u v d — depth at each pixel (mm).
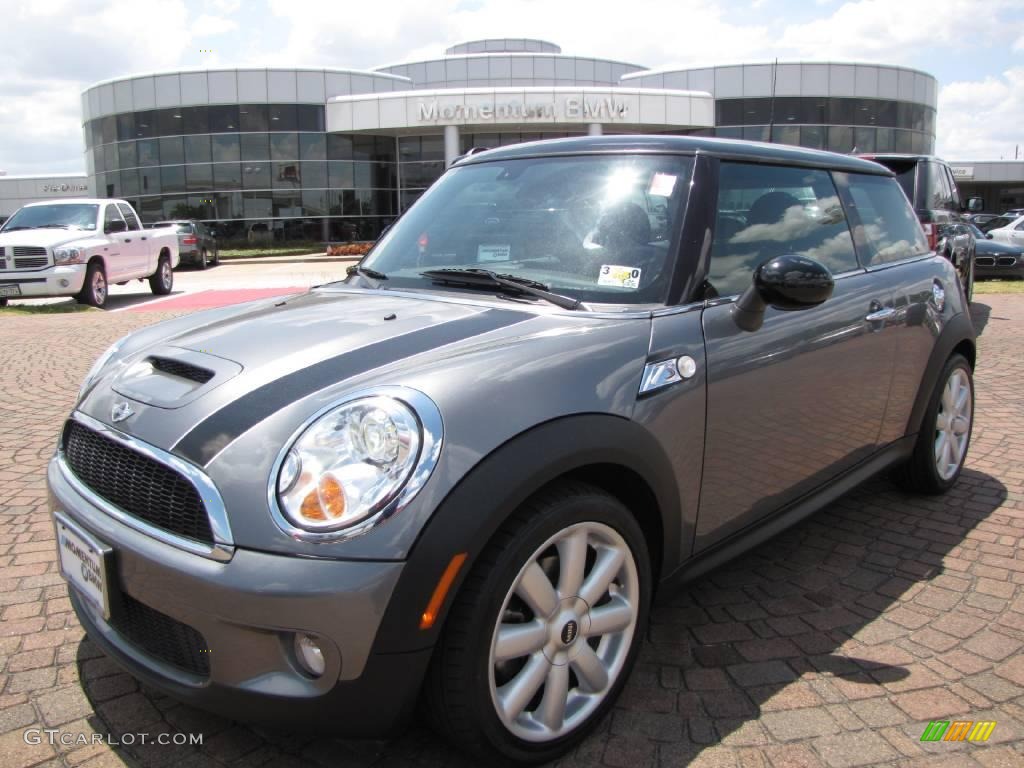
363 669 1740
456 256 2838
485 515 1788
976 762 2080
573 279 2510
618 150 2828
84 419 2289
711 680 2449
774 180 2949
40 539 3492
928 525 3625
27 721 2262
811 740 2170
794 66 31578
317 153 32188
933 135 35562
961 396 3996
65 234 13188
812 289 2299
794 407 2750
